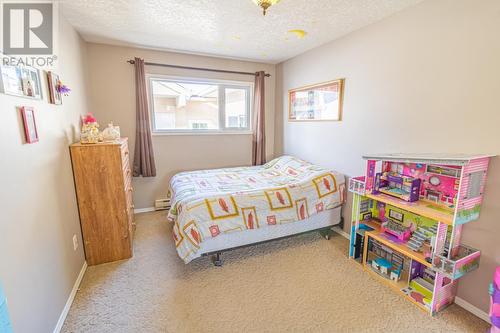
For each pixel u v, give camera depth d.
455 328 1.60
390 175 2.19
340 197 2.75
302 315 1.71
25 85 1.38
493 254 1.62
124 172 2.35
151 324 1.62
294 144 3.70
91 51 3.02
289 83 3.72
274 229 2.48
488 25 1.55
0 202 1.09
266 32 2.61
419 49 1.96
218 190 2.55
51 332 1.48
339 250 2.57
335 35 2.68
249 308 1.77
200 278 2.11
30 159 1.39
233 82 3.81
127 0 1.94
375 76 2.35
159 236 2.86
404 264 2.04
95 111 3.15
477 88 1.64
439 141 1.89
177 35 2.72
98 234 2.26
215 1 1.96
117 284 2.02
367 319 1.67
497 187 1.58
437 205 1.85
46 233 1.53
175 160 3.67
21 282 1.21
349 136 2.71
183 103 3.71
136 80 3.18
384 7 2.03
